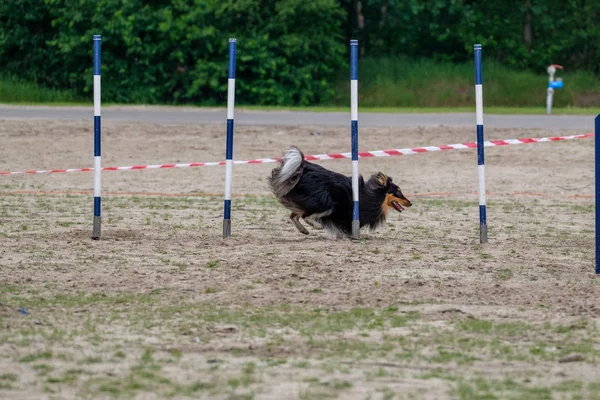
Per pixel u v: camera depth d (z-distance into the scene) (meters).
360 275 11.23
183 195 20.16
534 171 24.64
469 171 24.78
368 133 30.48
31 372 7.25
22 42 51.12
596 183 11.51
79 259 12.14
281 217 16.75
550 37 57.31
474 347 8.12
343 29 56.66
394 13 56.12
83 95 50.06
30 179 22.77
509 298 10.09
